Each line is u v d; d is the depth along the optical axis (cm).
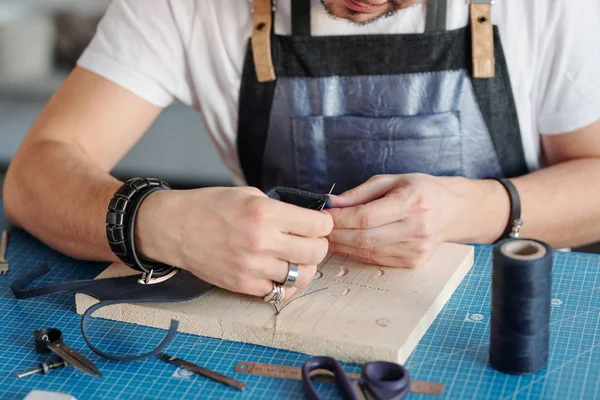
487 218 134
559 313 108
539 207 137
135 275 116
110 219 108
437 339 102
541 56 146
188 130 288
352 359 97
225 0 148
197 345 102
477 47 143
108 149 146
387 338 97
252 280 104
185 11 149
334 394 91
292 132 151
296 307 105
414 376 94
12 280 122
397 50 144
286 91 149
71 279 123
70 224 123
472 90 146
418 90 146
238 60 150
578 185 141
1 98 282
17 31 271
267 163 156
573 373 94
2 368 98
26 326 108
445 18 143
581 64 145
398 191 118
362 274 115
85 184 125
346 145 150
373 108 148
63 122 142
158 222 107
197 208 106
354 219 115
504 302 92
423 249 115
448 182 130
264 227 102
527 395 90
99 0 267
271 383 94
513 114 150
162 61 150
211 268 106
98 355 100
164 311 105
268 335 101
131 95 148
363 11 137
